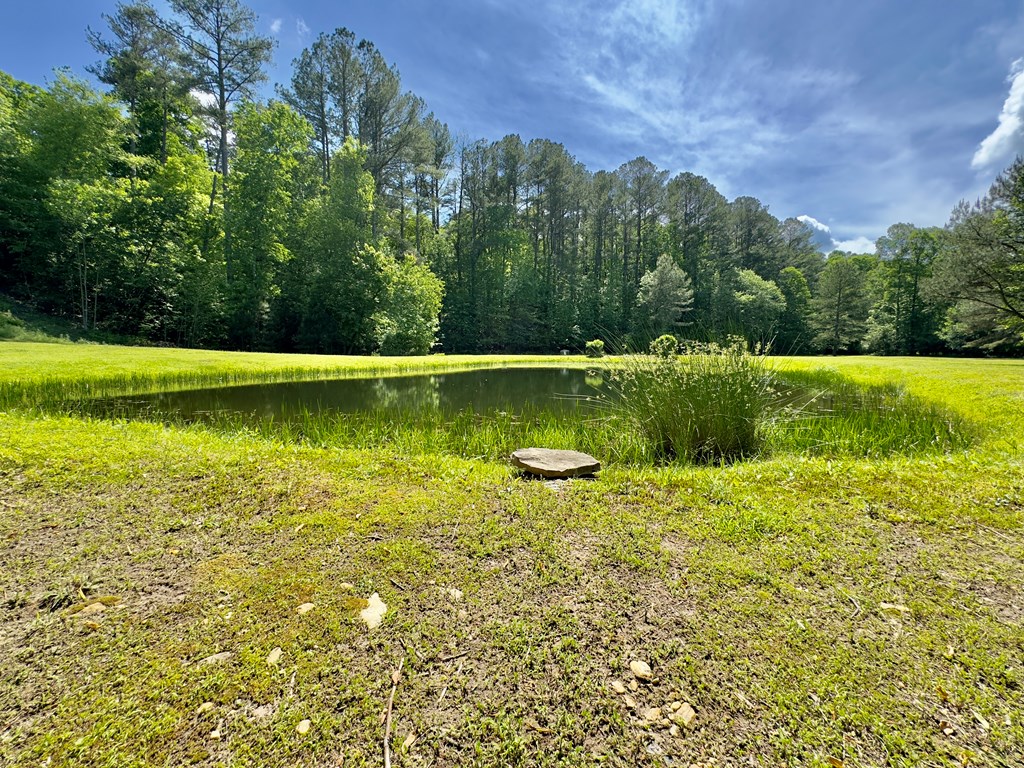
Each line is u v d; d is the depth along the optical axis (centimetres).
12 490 221
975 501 219
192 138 2083
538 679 110
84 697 102
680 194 3566
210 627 127
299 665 113
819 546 176
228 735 94
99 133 1642
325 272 1862
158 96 1789
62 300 1627
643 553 171
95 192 1552
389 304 1961
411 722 98
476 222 3002
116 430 348
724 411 351
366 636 124
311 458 295
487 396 783
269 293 1855
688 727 97
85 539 178
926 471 266
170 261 1670
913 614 133
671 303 2861
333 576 154
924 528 192
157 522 193
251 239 1845
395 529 191
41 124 1569
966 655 116
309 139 2178
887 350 2864
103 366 835
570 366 1485
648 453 358
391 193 2500
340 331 1880
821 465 282
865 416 448
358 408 626
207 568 158
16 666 111
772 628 128
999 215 1528
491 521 200
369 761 88
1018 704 100
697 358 379
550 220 3275
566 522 200
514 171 3056
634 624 130
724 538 183
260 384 900
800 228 4181
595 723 98
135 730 94
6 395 573
